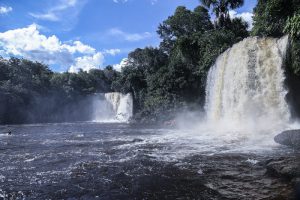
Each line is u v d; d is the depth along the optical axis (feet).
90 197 34.32
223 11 168.55
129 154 57.47
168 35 223.51
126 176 42.11
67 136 98.37
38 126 166.30
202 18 209.15
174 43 207.31
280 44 90.48
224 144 63.87
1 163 52.85
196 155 53.47
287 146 55.98
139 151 60.34
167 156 53.93
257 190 33.65
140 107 209.56
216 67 122.93
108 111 243.19
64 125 172.35
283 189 33.24
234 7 164.96
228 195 32.78
